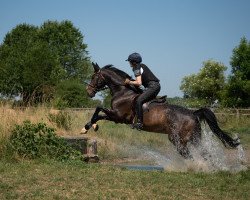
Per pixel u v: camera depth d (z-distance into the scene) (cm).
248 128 2350
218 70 4712
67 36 6322
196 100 4600
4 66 4528
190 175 895
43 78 4478
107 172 875
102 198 677
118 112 1123
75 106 3725
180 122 1045
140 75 1092
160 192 729
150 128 1077
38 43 5069
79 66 6456
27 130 1101
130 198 690
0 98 1581
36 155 1064
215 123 1041
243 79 3575
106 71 1165
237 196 737
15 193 688
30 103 1714
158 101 1084
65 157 1074
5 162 986
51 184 757
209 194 740
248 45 3584
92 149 1375
